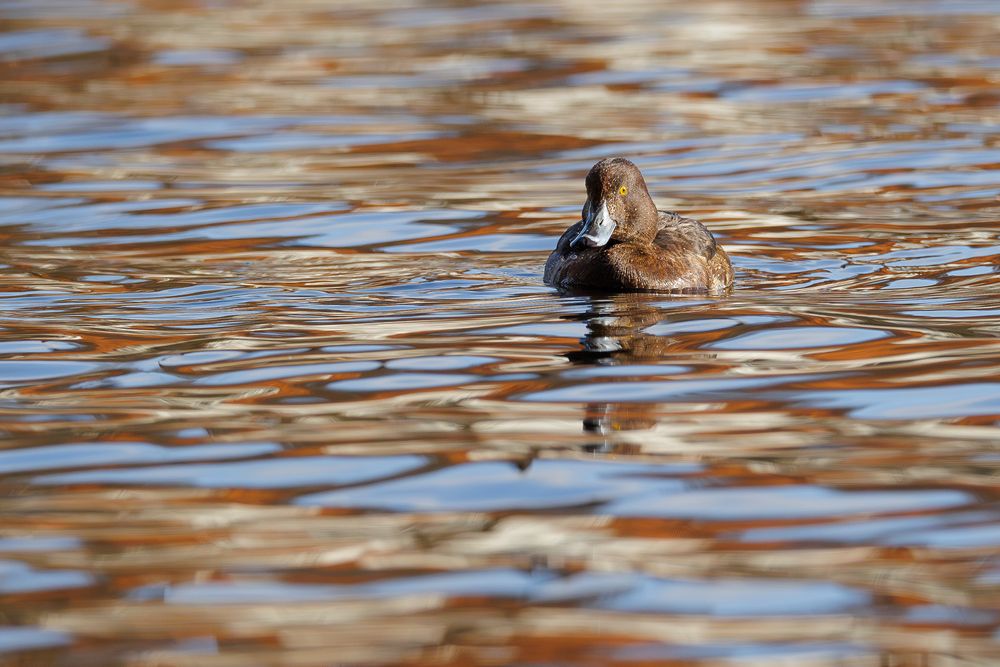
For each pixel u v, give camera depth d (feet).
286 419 32.91
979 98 82.64
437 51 102.47
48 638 22.52
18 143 75.77
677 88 88.07
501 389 35.06
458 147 73.67
